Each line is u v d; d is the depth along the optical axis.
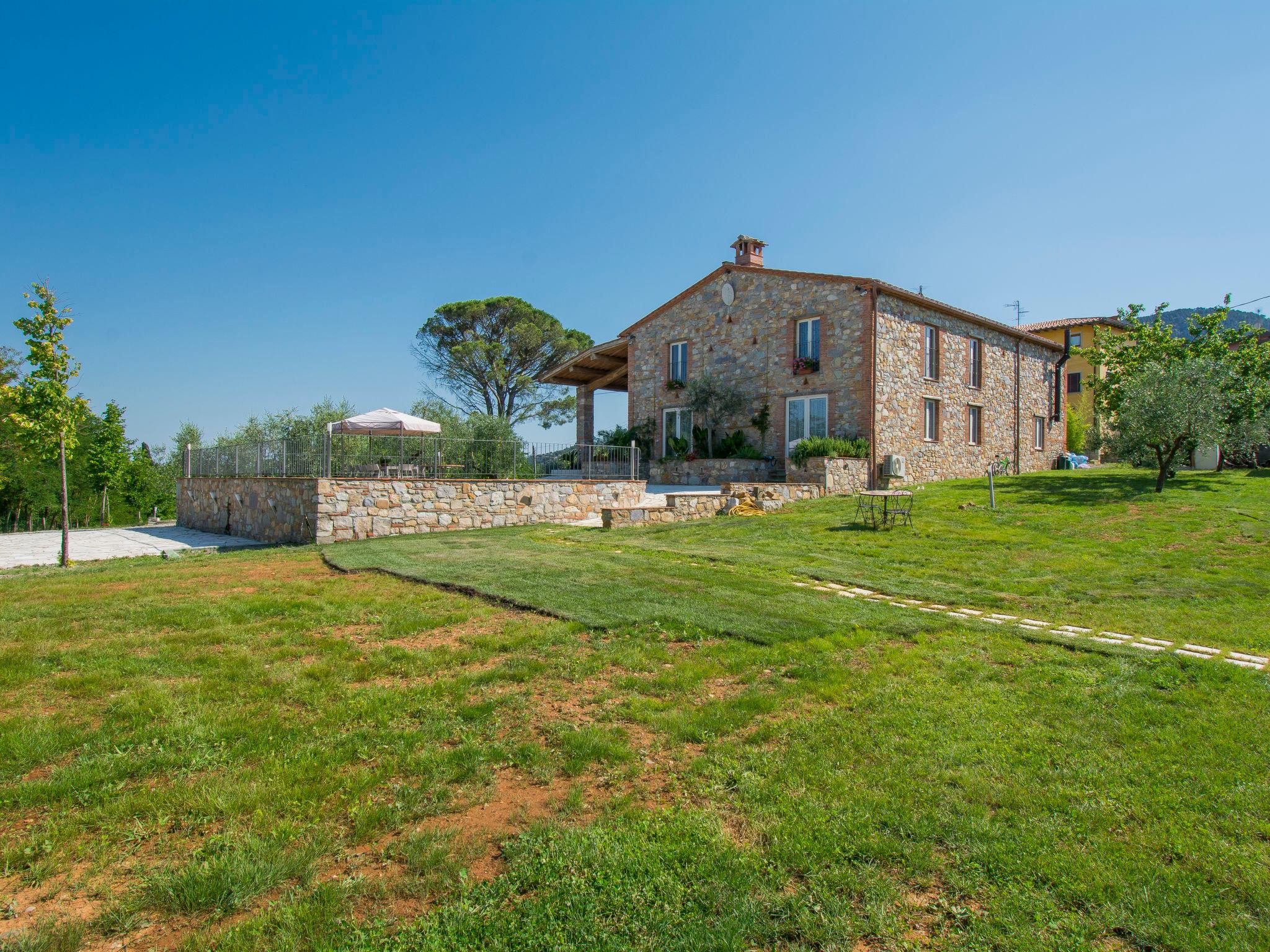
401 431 17.61
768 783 3.50
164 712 4.29
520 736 4.05
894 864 2.88
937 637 6.19
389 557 10.03
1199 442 14.31
